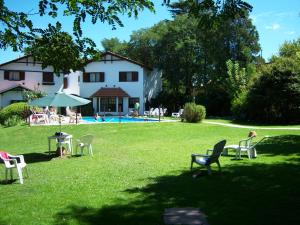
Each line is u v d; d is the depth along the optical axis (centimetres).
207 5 700
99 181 1020
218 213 690
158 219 664
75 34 635
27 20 617
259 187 887
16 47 643
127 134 2352
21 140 2300
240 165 1216
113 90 4369
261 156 1416
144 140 2141
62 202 797
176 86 4988
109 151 1734
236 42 4922
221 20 711
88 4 617
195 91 5000
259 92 3309
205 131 2467
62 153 1672
